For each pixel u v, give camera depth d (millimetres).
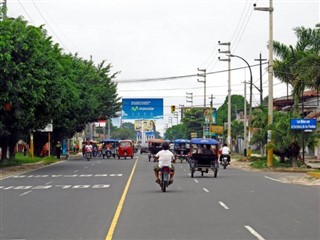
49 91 43844
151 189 25594
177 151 57656
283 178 34031
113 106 85125
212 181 31016
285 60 46125
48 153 68438
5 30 38938
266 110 55938
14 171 41938
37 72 40719
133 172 39562
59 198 21750
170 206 18672
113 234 12969
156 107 81250
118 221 15133
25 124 42875
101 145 85625
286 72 46594
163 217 15898
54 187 27188
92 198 21578
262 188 26297
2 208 18547
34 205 19391
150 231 13383
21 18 41406
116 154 74812
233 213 16750
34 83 40125
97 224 14656
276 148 43438
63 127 65938
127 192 24016
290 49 47094
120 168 45375
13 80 38969
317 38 43906
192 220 15250
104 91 80562
